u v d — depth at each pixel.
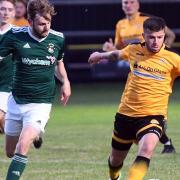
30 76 19.20
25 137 18.27
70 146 28.92
